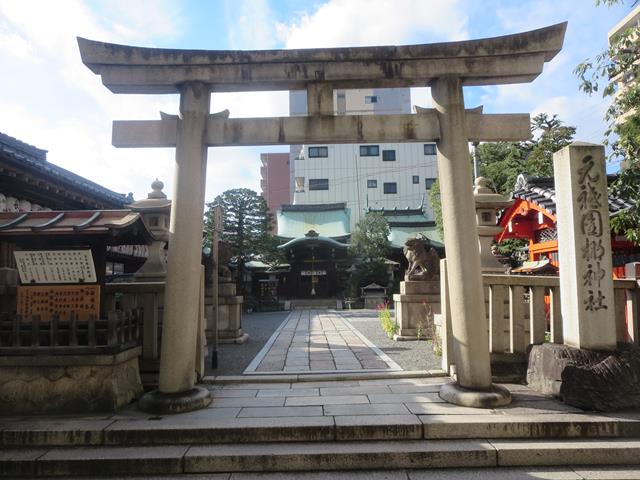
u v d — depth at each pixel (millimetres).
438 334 9219
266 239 27625
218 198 27031
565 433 4789
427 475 4301
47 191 10469
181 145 5969
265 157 62312
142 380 6434
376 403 5629
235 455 4453
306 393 6211
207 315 11672
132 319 6031
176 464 4418
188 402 5410
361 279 30938
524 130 6125
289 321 18984
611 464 4492
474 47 5949
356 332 14023
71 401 5402
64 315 5598
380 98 52125
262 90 6391
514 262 19828
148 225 8805
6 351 5320
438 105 6102
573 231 5891
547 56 5996
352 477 4285
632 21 24625
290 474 4375
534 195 12352
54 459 4441
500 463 4473
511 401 5574
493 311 6859
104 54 5906
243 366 8156
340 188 46938
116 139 6086
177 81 6047
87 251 5555
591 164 5930
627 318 6812
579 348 5734
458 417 5000
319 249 34750
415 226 37500
